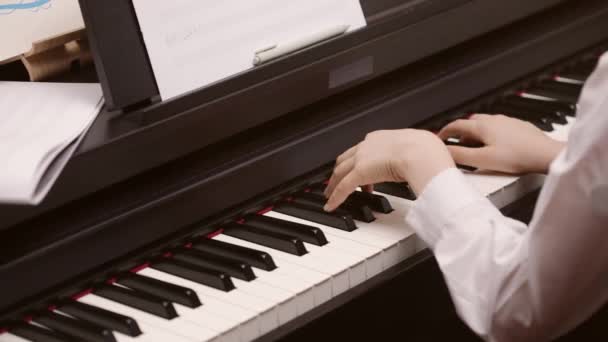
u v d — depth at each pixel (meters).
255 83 1.40
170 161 1.34
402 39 1.65
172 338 1.10
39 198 1.12
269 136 1.48
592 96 0.98
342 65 1.54
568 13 2.09
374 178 1.35
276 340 1.16
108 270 1.27
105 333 1.10
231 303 1.18
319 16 1.52
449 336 2.00
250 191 1.44
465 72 1.79
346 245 1.32
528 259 1.06
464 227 1.19
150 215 1.30
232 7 1.39
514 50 1.89
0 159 1.15
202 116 1.33
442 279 1.95
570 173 0.98
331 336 1.78
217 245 1.32
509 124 1.53
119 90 1.26
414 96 1.70
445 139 1.61
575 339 1.96
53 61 1.56
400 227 1.37
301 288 1.20
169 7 1.31
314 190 1.50
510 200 1.50
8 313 1.17
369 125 1.62
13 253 1.16
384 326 1.89
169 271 1.28
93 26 1.23
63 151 1.20
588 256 1.00
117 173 1.25
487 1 1.83
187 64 1.32
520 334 1.12
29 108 1.33
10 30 1.47
